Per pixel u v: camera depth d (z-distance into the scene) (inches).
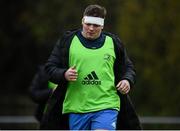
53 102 645.3
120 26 1750.7
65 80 625.3
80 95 635.5
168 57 1649.9
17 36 2345.0
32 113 1936.5
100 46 634.8
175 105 1614.2
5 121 991.0
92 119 634.8
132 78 633.6
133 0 1727.4
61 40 639.1
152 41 1685.5
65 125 658.8
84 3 2162.9
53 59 637.3
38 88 867.4
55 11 2247.8
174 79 1636.3
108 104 631.8
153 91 1649.9
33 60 2331.4
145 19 1697.8
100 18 626.2
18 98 2278.5
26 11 2305.6
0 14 2364.7
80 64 631.2
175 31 1647.4
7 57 2369.6
